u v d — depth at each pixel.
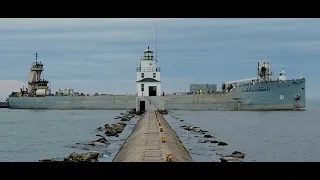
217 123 112.00
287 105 162.50
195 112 161.75
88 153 50.06
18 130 97.00
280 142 71.81
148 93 147.75
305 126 107.75
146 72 147.88
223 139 74.62
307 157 54.00
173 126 94.62
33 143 70.25
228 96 167.88
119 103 184.75
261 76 173.00
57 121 123.56
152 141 46.91
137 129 69.50
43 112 179.62
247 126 104.88
